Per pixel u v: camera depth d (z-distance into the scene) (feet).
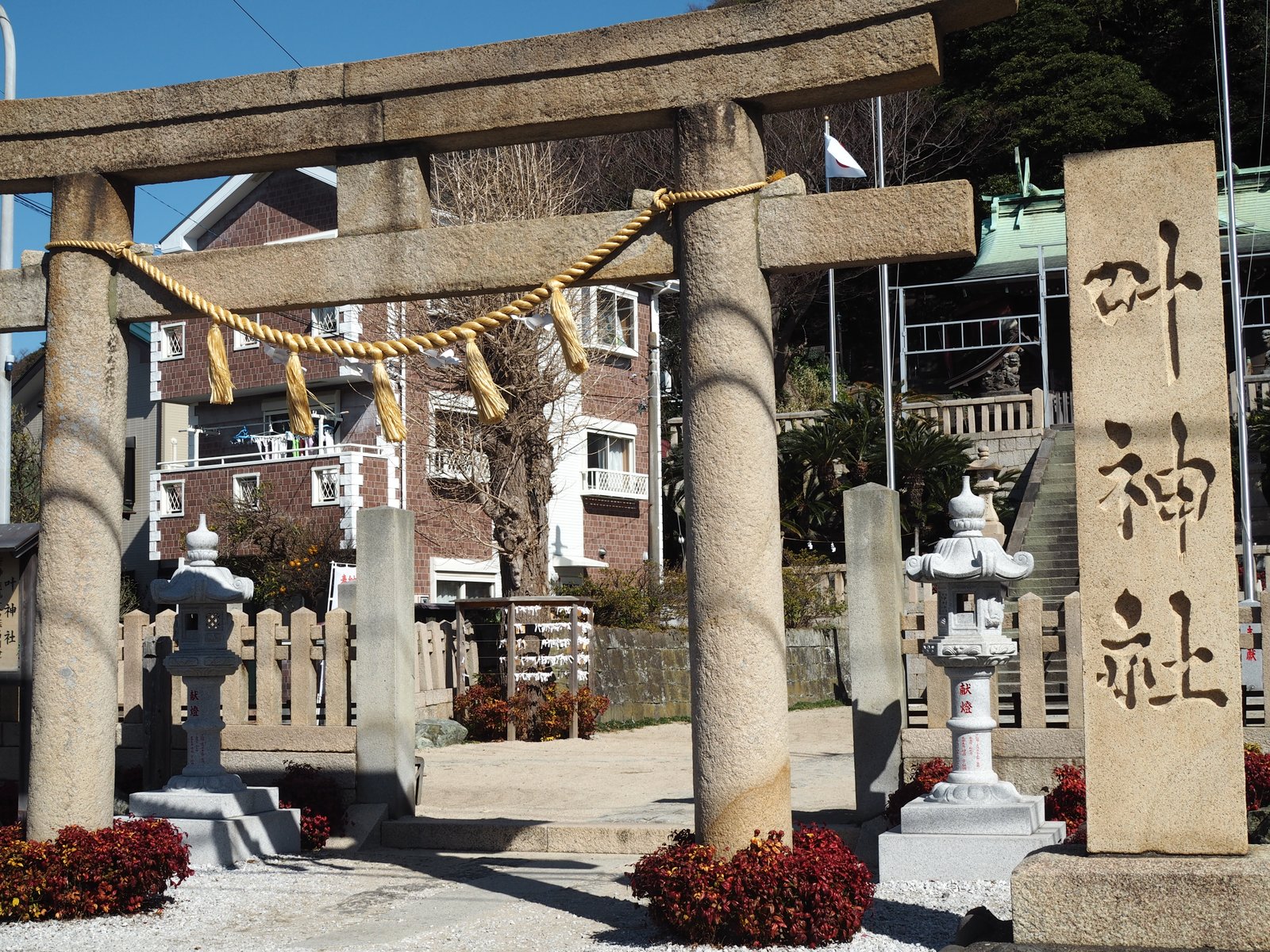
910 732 33.04
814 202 24.48
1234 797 19.47
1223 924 18.60
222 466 90.68
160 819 30.12
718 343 24.52
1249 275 100.58
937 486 88.48
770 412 24.80
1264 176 110.63
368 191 27.17
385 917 26.45
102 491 28.19
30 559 34.09
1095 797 20.10
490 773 48.75
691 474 24.66
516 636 61.41
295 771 35.83
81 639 27.66
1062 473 80.53
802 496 92.58
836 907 22.91
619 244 25.53
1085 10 128.06
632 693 67.82
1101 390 20.58
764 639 24.12
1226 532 19.80
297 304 27.45
